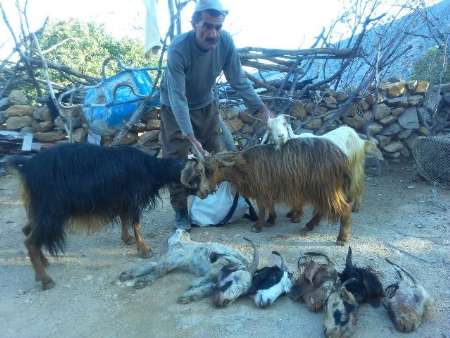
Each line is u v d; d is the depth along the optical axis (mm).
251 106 2535
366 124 3557
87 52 6996
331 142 2266
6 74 4316
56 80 5332
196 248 2129
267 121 2354
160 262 2098
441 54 4012
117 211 2184
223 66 2418
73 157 2037
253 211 2707
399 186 3234
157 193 2340
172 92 2240
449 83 3848
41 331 1739
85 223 2133
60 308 1883
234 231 2594
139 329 1734
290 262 2193
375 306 1807
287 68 3668
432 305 1715
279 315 1783
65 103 3785
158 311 1841
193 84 2377
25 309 1879
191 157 2287
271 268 1941
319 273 1835
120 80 3350
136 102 3344
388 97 3662
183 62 2223
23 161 2057
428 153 3205
